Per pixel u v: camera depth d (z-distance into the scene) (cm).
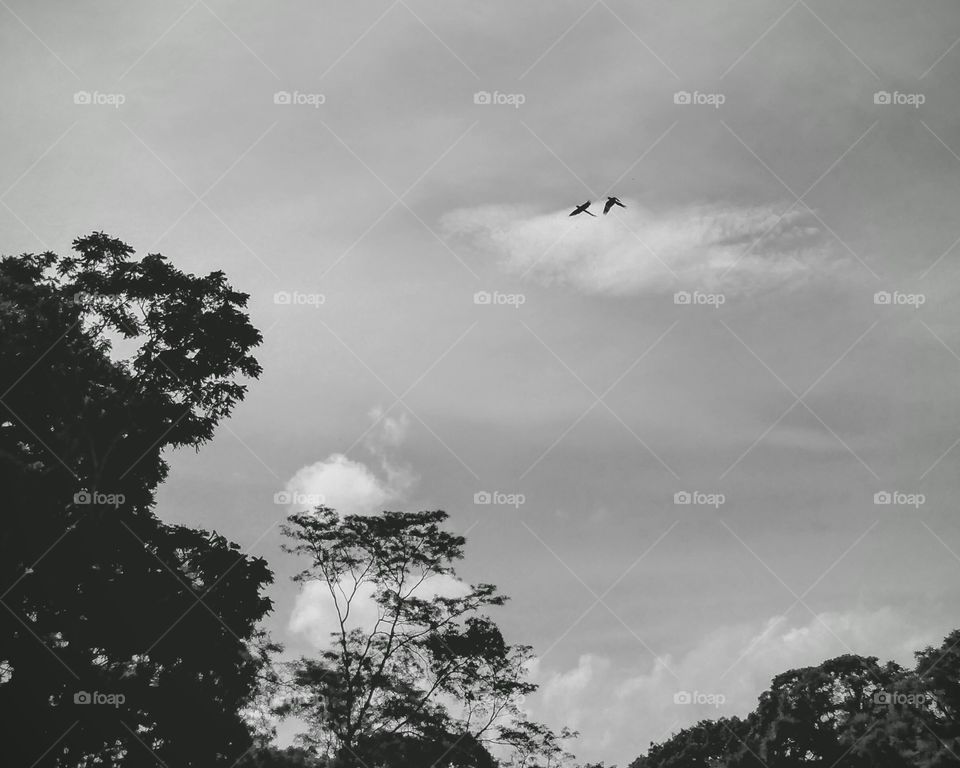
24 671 2716
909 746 6297
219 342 3381
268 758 3206
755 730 7669
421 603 4044
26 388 3088
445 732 3831
